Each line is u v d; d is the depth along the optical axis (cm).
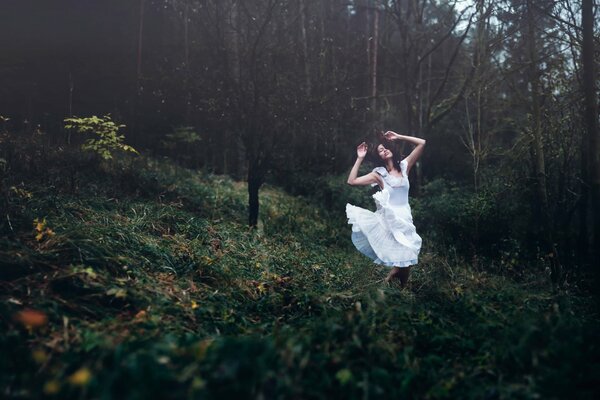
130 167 746
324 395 254
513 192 752
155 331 312
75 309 346
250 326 373
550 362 290
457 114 1190
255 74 768
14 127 864
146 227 561
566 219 689
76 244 416
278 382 244
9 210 452
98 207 580
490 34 869
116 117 1102
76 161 702
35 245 415
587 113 477
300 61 909
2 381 251
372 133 1052
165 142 1116
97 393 225
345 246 823
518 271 631
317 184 1072
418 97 1045
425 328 357
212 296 420
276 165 974
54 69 1083
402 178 530
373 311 358
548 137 692
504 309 399
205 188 903
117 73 1164
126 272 417
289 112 787
